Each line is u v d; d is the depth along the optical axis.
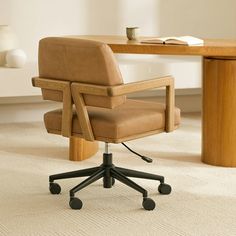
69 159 4.50
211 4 6.45
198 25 6.44
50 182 3.69
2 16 5.80
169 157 4.61
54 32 5.99
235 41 4.55
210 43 4.30
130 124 3.33
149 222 3.22
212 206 3.48
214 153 4.37
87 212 3.38
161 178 3.68
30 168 4.27
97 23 6.11
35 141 5.13
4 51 5.67
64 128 3.44
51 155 4.64
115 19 6.16
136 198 3.62
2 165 4.34
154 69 5.90
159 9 6.29
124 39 4.76
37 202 3.54
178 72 5.96
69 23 6.02
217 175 4.12
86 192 3.72
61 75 3.41
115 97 3.26
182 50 4.05
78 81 3.34
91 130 3.36
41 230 3.10
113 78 3.23
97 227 3.15
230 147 4.32
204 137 4.43
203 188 3.82
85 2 6.04
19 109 6.01
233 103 4.28
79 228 3.13
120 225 3.18
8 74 5.46
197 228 3.13
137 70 5.84
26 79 5.54
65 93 3.38
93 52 3.22
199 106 6.60
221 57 4.28
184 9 6.36
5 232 3.07
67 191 3.74
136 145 5.00
